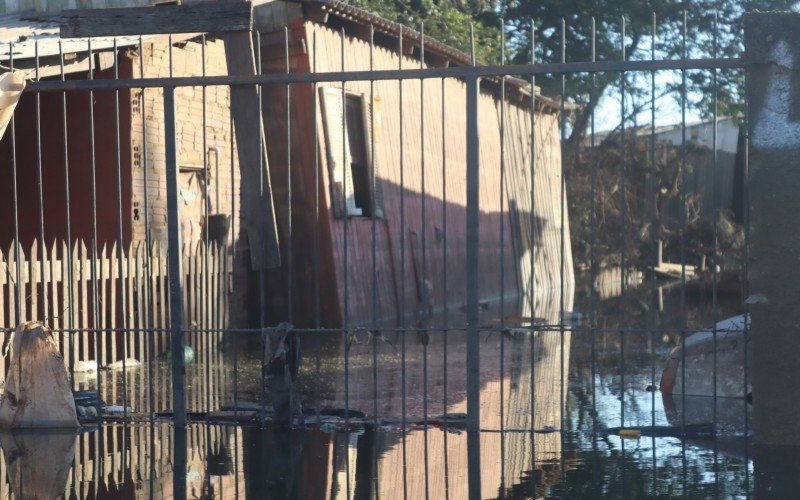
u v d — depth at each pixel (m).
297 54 16.34
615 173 36.97
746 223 7.45
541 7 39.12
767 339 7.46
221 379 11.47
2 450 7.48
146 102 15.02
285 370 8.30
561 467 6.80
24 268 10.88
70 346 8.80
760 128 7.34
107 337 12.97
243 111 8.36
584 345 15.63
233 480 6.45
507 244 27.55
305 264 16.62
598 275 36.28
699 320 19.48
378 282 18.69
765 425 7.53
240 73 8.45
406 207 20.47
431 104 22.06
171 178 8.24
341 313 16.77
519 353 14.43
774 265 7.39
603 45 38.72
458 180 23.89
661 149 37.34
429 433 8.05
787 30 7.25
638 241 35.94
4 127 8.83
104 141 14.99
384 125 19.19
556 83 37.94
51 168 15.50
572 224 36.91
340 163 17.23
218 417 8.65
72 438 7.91
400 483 6.34
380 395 10.12
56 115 15.39
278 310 16.89
